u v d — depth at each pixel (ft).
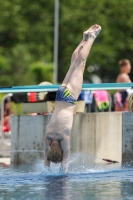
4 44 297.12
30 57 279.49
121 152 88.69
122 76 113.29
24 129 95.45
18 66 272.10
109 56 290.97
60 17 286.87
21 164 93.56
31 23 291.17
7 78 269.64
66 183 67.31
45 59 287.89
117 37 287.28
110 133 90.63
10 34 296.10
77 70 77.71
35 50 288.51
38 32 287.89
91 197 58.18
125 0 286.46
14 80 268.21
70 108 76.28
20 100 109.70
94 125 91.61
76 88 76.95
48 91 90.12
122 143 87.35
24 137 95.45
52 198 57.98
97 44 288.92
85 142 92.02
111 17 287.28
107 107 106.63
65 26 286.66
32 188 64.08
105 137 91.20
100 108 106.01
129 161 87.35
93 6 286.46
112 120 90.27
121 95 110.63
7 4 288.92
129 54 296.30
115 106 111.14
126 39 287.69
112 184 66.13
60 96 76.43
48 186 65.31
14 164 93.81
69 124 75.56
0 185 66.54
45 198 58.08
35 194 60.44
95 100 106.63
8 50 294.05
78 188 63.62
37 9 289.53
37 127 94.02
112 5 286.87
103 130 91.25
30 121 94.84
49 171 76.28
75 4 287.48
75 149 92.22
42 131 93.45
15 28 288.51
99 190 62.28
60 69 289.53
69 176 73.31
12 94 111.04
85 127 92.02
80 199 57.11
